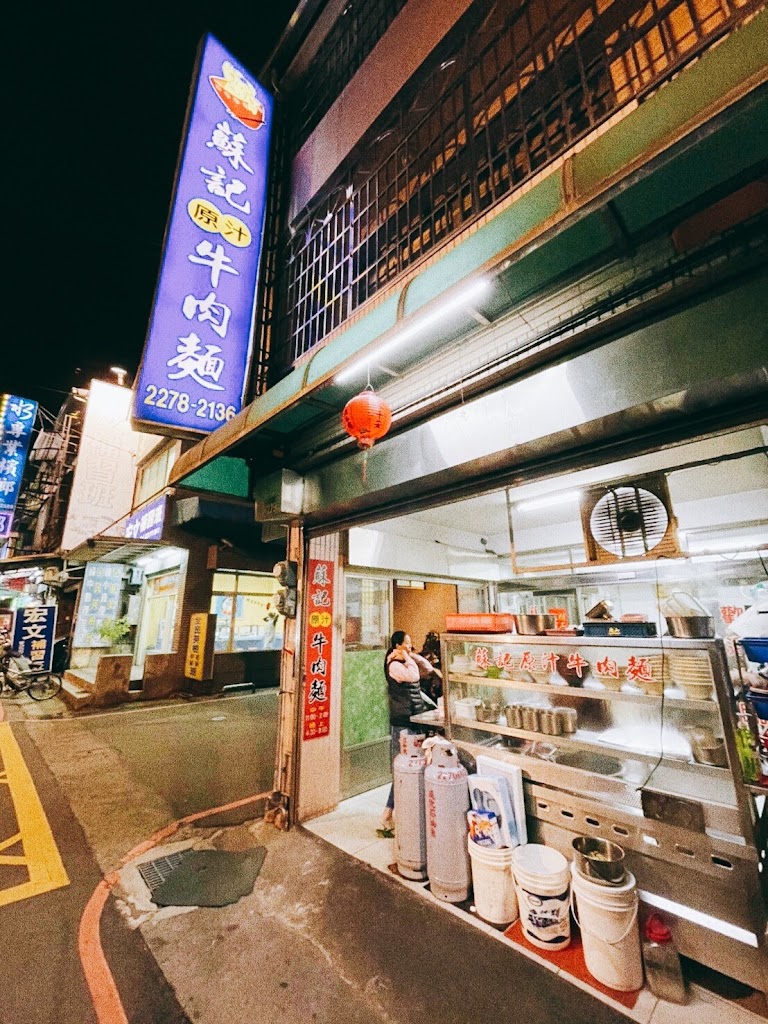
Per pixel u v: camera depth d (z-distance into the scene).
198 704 11.72
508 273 3.32
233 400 5.59
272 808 5.25
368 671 6.43
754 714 3.10
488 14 5.00
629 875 3.05
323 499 5.13
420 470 4.11
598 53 4.09
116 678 11.64
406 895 3.86
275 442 5.82
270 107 7.11
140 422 4.96
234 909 3.69
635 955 2.90
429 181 5.41
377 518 4.94
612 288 3.20
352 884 4.02
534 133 4.49
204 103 6.29
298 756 5.26
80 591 16.50
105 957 3.18
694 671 3.25
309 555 5.66
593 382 3.05
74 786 6.35
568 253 3.12
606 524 4.11
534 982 2.95
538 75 4.41
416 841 4.11
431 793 3.95
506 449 3.49
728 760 2.96
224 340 5.67
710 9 3.43
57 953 3.21
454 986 2.93
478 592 8.28
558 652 4.12
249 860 4.42
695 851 3.00
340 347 3.48
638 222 2.82
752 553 5.51
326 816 5.37
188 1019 2.71
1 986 2.92
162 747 8.16
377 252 5.92
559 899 3.20
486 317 3.82
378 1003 2.82
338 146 6.74
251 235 6.23
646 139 1.92
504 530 7.78
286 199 7.90
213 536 13.88
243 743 8.46
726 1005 2.74
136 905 3.75
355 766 6.05
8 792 6.12
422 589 9.23
